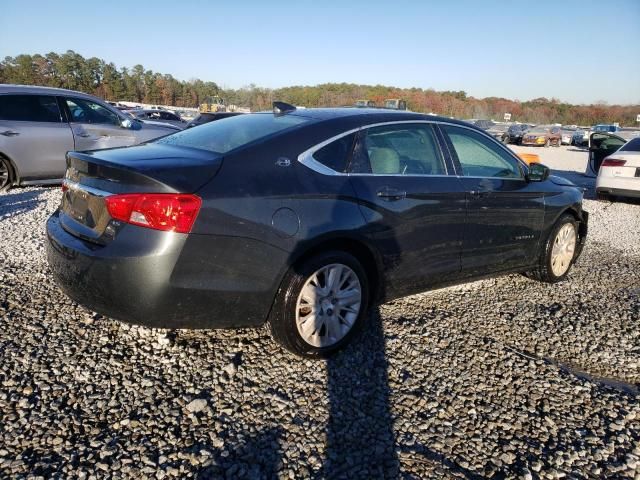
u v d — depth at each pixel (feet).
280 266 9.25
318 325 10.00
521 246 14.28
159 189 8.37
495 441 8.13
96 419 8.09
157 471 7.06
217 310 8.93
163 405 8.51
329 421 8.38
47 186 27.43
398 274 11.32
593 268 18.01
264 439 7.85
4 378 8.99
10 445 7.39
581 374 10.51
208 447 7.60
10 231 17.94
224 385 9.20
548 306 13.94
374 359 10.44
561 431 8.49
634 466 7.74
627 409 9.23
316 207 9.70
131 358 9.91
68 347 10.15
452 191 12.04
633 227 25.95
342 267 10.17
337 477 7.15
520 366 10.52
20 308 11.69
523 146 117.19
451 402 9.11
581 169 61.93
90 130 26.86
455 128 13.04
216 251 8.63
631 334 12.43
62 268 9.36
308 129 10.50
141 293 8.37
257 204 9.00
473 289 14.97
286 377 9.58
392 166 11.30
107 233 8.72
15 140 24.61
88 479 6.86
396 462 7.52
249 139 10.27
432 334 11.72
